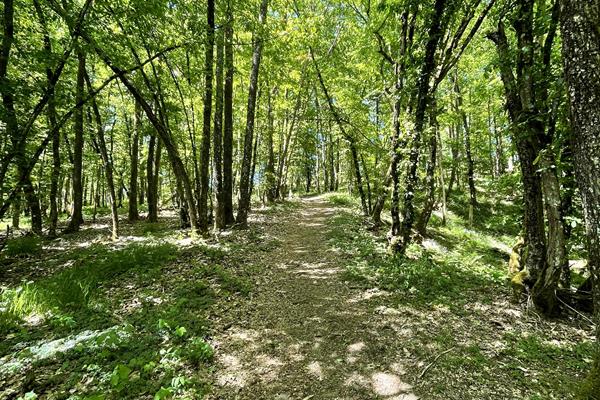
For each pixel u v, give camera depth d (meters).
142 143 20.58
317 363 4.15
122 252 8.38
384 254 8.81
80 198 14.08
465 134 20.47
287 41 12.71
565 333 4.85
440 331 4.81
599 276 2.74
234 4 9.85
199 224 10.56
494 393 3.46
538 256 5.79
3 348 4.02
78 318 4.89
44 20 8.12
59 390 3.35
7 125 6.67
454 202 23.23
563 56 2.83
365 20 12.54
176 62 10.34
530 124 5.69
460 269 8.18
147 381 3.53
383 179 13.15
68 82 7.76
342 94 15.80
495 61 6.16
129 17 7.39
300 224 14.54
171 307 5.29
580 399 3.13
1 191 6.71
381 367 4.03
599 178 2.61
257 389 3.64
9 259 8.82
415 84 8.12
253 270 7.69
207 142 10.68
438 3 6.95
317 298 6.21
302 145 27.67
